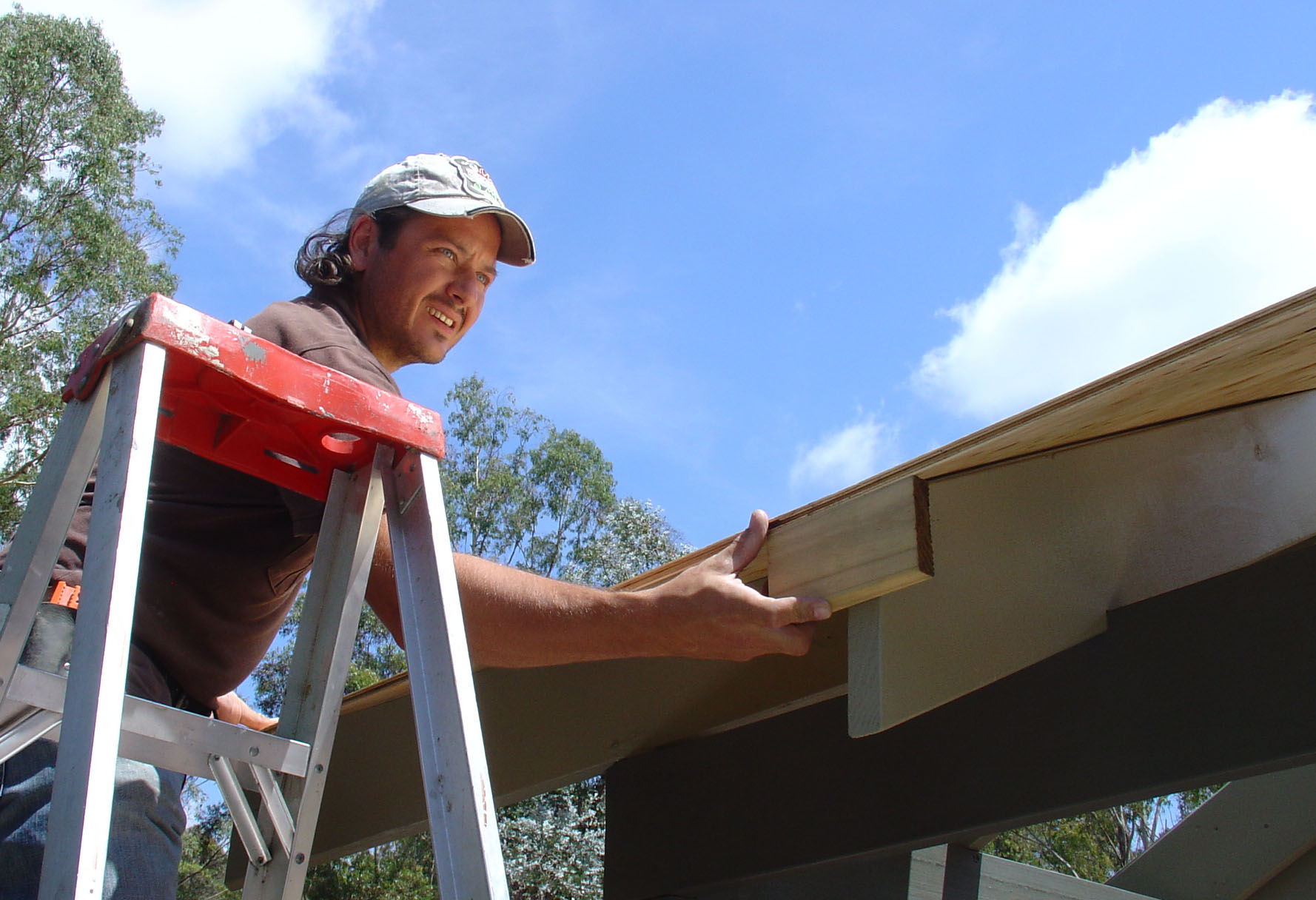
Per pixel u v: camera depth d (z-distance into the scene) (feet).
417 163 5.98
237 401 4.17
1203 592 5.55
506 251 6.22
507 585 4.85
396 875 52.21
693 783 7.44
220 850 57.82
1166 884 9.31
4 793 3.88
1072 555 5.62
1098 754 5.53
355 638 4.34
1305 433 5.41
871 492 4.67
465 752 3.44
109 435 3.40
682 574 4.83
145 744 3.85
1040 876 8.26
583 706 7.32
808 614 4.61
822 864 6.56
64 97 61.57
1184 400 5.07
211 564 4.74
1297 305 3.59
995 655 4.98
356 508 4.45
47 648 4.14
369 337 5.91
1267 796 9.14
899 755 6.35
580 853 35.88
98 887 2.57
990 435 4.26
